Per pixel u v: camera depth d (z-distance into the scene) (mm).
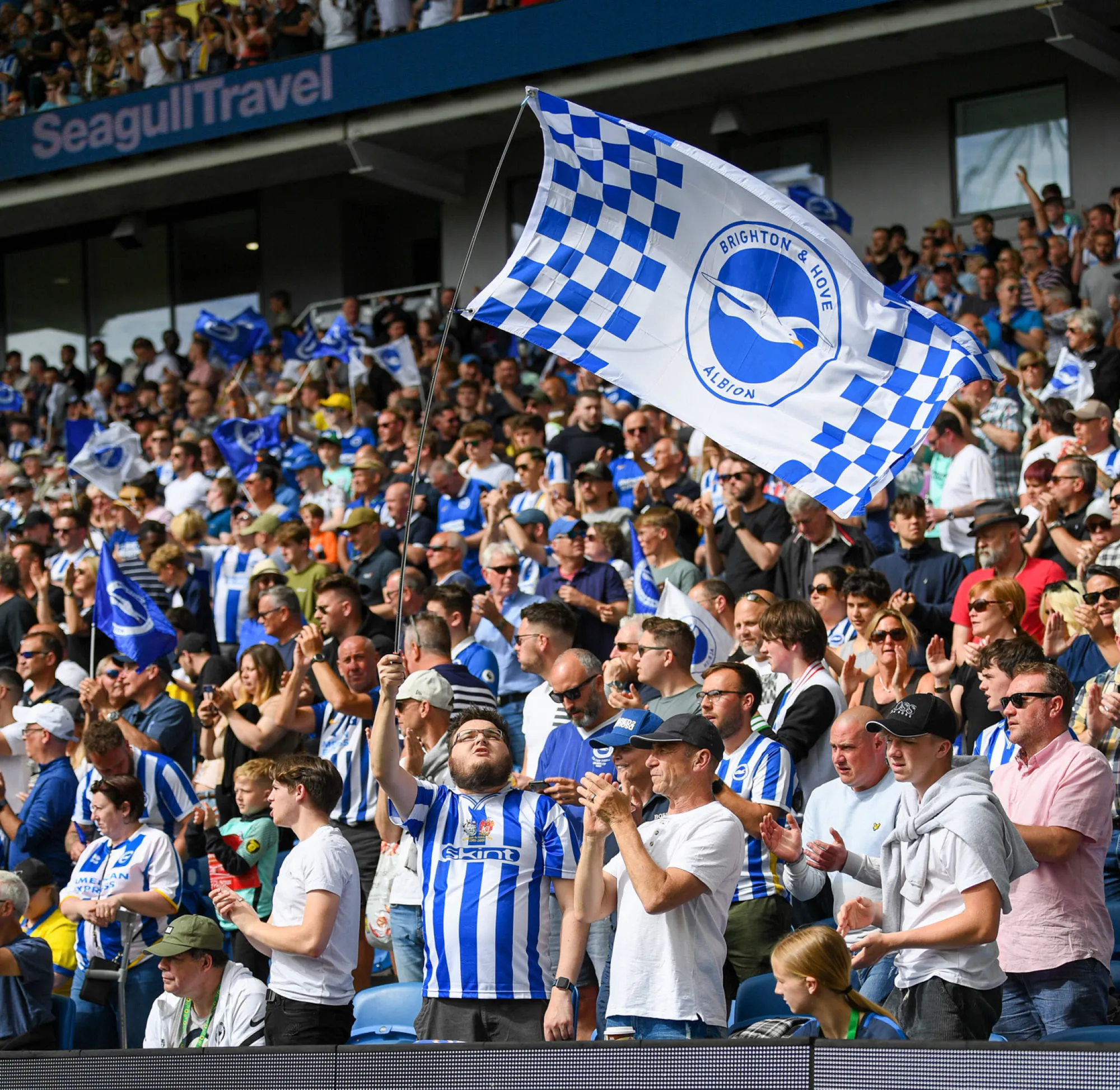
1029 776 8281
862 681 11266
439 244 34219
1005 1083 5242
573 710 10148
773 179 29047
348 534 17750
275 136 30672
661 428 18422
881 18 25203
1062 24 24031
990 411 16875
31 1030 9711
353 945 8883
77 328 37531
